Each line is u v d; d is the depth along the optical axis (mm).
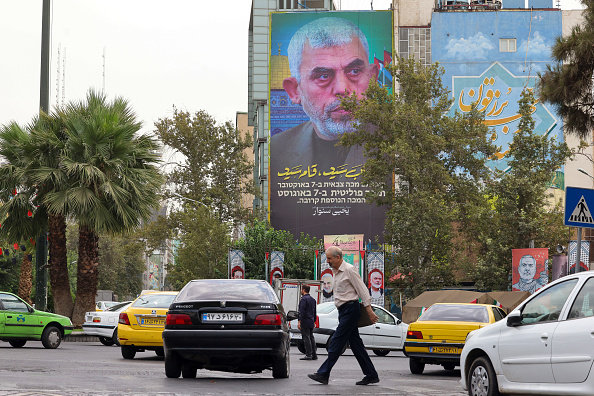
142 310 19328
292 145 65188
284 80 65812
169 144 70688
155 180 31250
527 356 9281
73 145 30062
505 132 64750
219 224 56000
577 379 8461
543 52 65500
